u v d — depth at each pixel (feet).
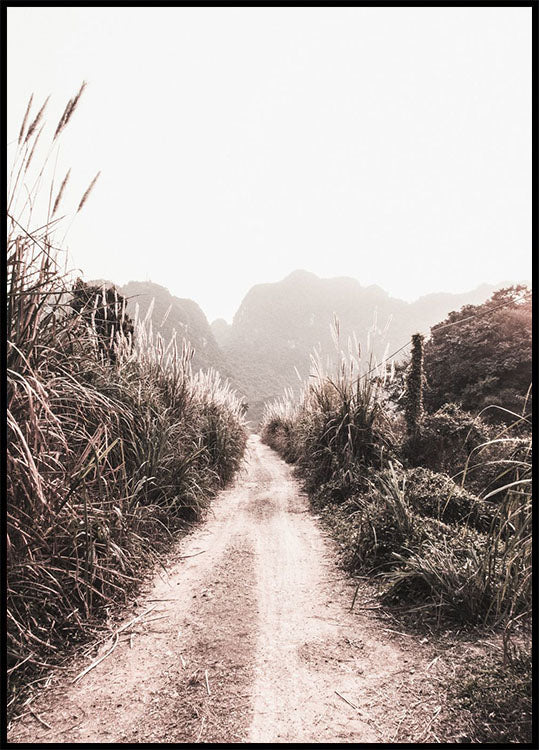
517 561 8.52
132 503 14.30
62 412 11.81
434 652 8.73
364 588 12.27
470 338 42.57
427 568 10.72
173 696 7.52
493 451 18.13
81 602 9.91
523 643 8.41
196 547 15.94
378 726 6.70
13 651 7.86
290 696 7.52
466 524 13.34
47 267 11.03
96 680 7.97
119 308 21.43
